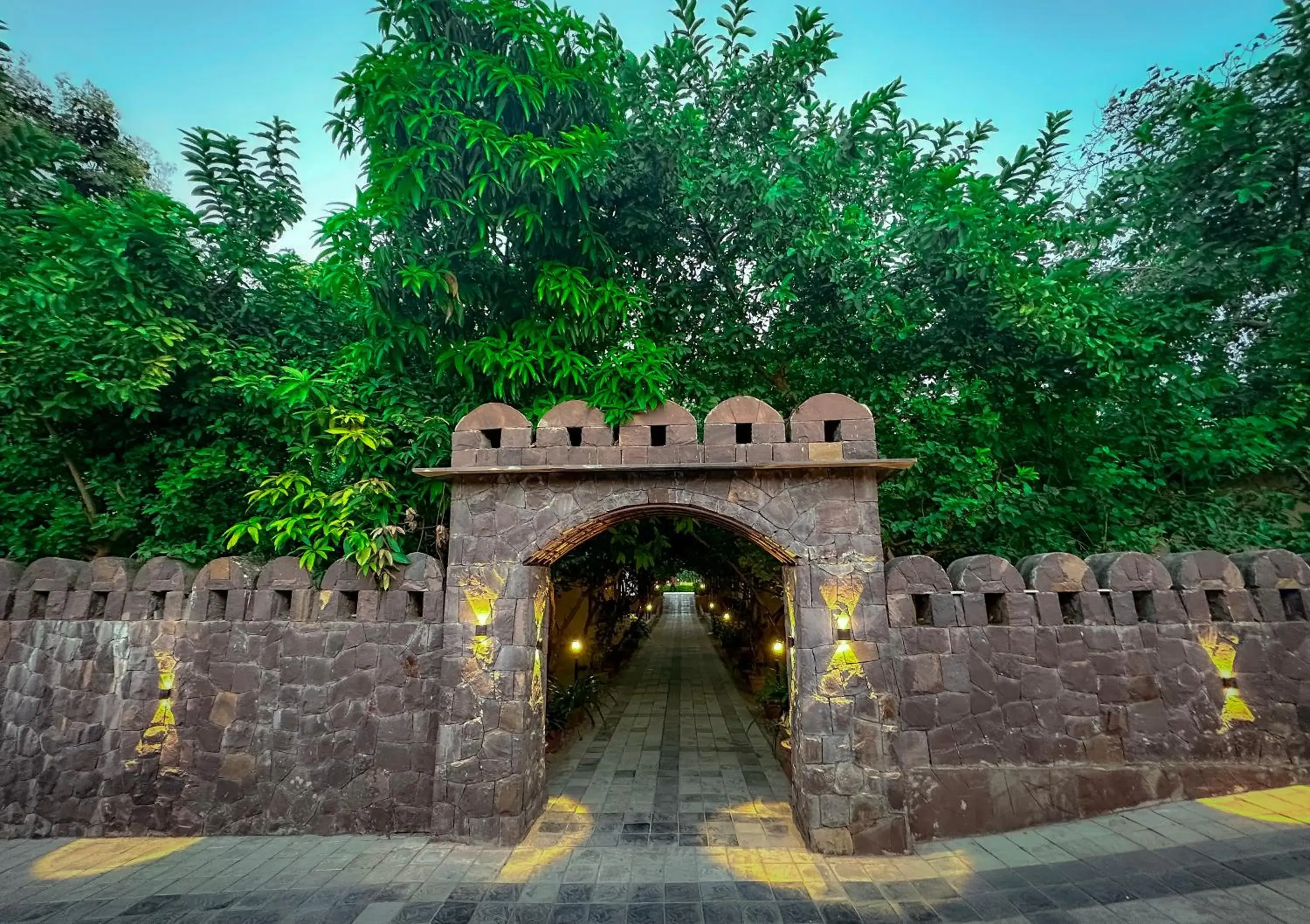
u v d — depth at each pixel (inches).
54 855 212.8
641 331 298.4
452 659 225.3
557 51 244.2
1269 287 306.3
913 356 307.9
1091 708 218.1
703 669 670.5
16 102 344.2
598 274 273.0
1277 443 293.7
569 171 230.5
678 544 441.7
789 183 265.6
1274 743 216.8
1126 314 295.9
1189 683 220.2
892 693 211.2
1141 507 302.7
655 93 303.3
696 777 291.3
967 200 277.7
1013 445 320.2
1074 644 222.5
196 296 279.0
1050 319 260.8
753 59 305.1
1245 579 233.0
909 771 214.2
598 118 265.9
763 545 231.5
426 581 240.2
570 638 497.4
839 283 284.0
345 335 325.7
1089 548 300.2
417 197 227.0
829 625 215.6
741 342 316.8
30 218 272.1
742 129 311.9
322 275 252.5
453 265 260.7
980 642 223.1
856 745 208.2
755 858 201.8
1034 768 213.8
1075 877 175.8
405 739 229.1
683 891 180.7
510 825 214.2
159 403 282.4
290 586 244.2
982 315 289.3
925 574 228.5
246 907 174.6
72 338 241.3
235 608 242.7
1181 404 306.7
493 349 258.8
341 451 255.4
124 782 233.1
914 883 182.2
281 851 211.8
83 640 246.5
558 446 232.5
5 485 294.5
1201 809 203.8
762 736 371.6
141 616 246.4
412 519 257.6
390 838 219.8
